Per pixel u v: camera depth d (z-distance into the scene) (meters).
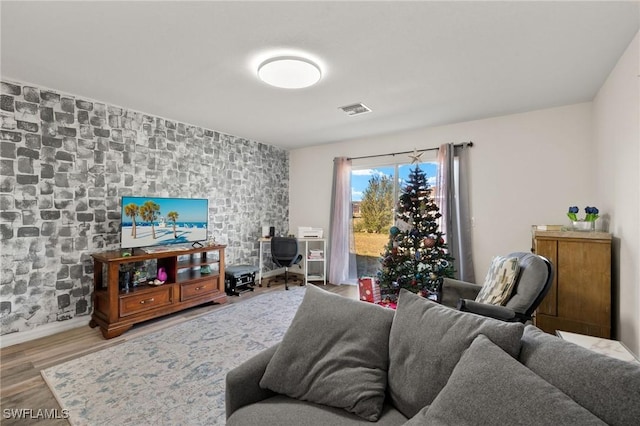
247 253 4.96
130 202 3.21
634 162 1.94
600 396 0.76
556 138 3.26
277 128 4.22
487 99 3.04
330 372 1.23
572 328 2.46
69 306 3.00
